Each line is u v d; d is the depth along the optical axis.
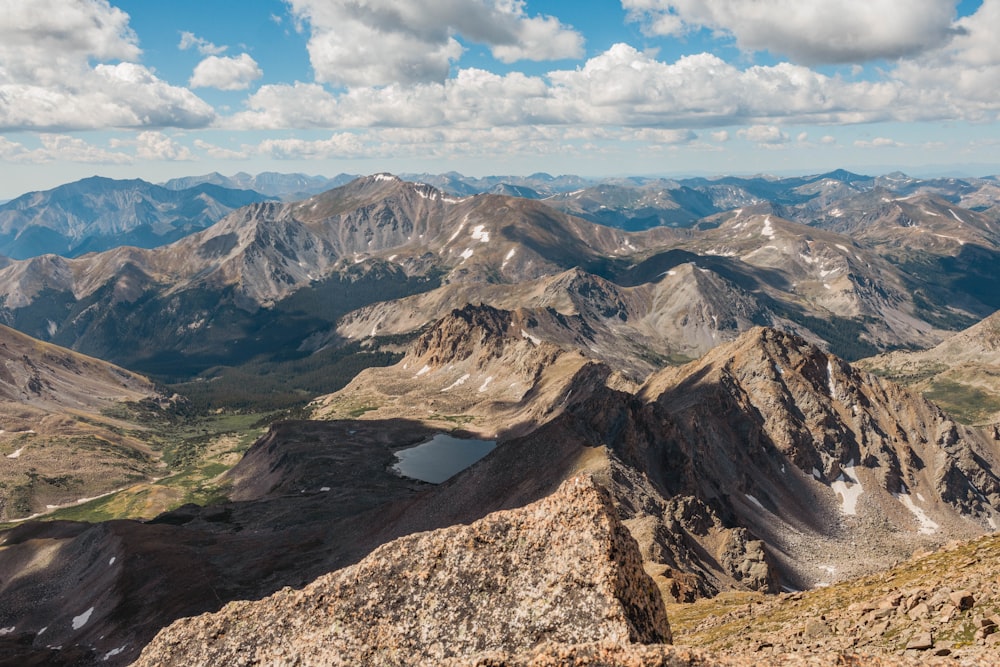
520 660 27.33
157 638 43.44
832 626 40.03
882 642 34.34
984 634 29.62
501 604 33.47
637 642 28.88
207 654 40.97
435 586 36.22
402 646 34.94
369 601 37.75
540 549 34.25
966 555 46.38
